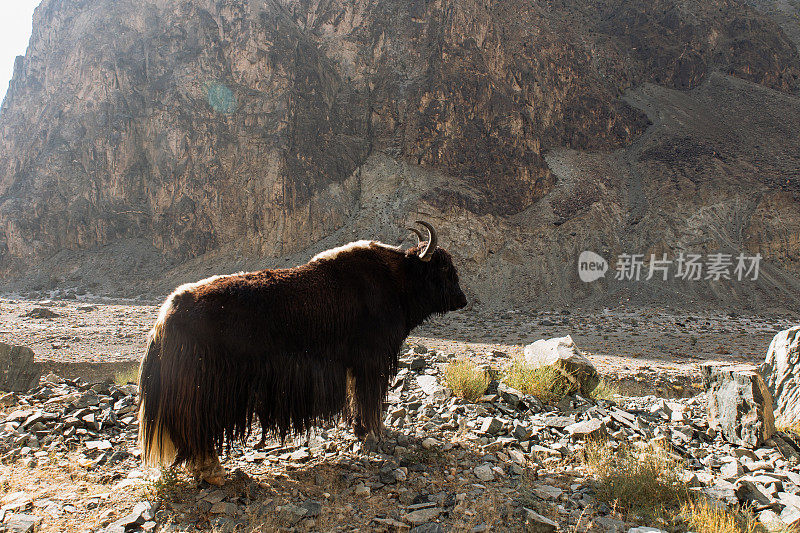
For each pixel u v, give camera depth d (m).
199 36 46.19
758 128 49.97
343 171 43.03
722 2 62.91
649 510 4.12
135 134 46.00
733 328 25.70
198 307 3.91
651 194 43.75
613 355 17.89
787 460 5.49
